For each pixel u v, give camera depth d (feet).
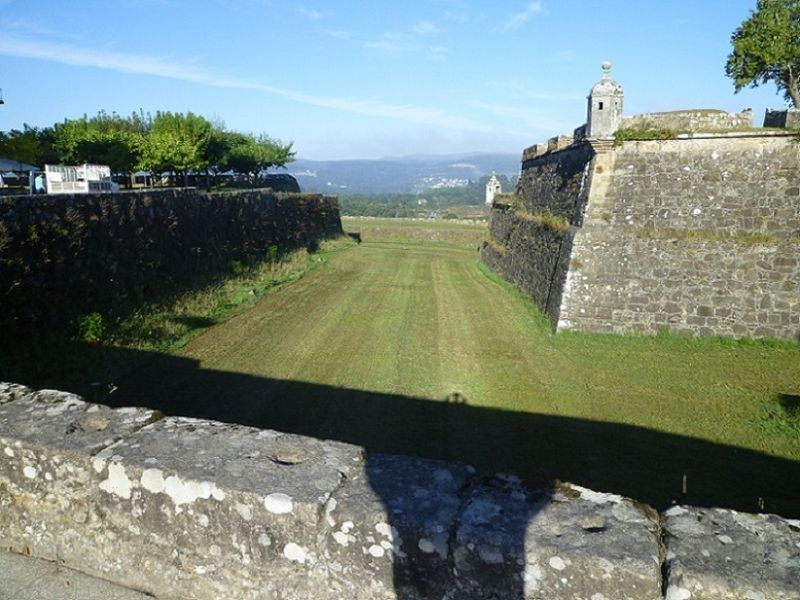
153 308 42.19
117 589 9.97
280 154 140.67
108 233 40.60
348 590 8.74
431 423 28.17
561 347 41.65
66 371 30.30
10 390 12.71
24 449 10.59
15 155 78.64
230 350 38.60
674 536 7.98
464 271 82.99
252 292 55.31
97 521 10.18
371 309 53.52
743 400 31.32
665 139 43.96
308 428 27.20
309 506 8.74
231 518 9.20
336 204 128.88
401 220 176.96
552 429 27.71
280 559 9.04
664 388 33.35
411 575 8.40
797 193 41.60
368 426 27.63
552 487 9.20
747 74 63.46
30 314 31.35
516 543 7.88
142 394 30.22
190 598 9.62
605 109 44.42
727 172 43.06
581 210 47.09
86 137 84.99
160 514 9.68
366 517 8.55
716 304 42.55
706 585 7.19
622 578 7.45
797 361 37.83
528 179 73.87
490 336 44.75
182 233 52.31
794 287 41.34
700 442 26.40
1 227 30.83
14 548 10.89
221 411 28.73
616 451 25.49
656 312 43.62
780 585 7.10
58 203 35.94
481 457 24.73
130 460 9.87
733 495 21.99
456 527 8.22
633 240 44.32
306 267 76.84
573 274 45.14
